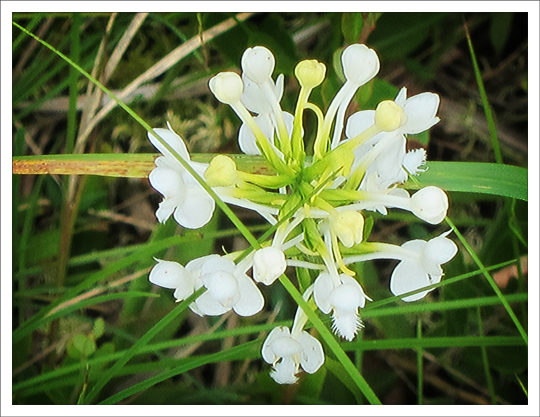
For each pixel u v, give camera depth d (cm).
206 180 13
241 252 14
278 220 14
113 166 17
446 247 14
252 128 14
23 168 17
